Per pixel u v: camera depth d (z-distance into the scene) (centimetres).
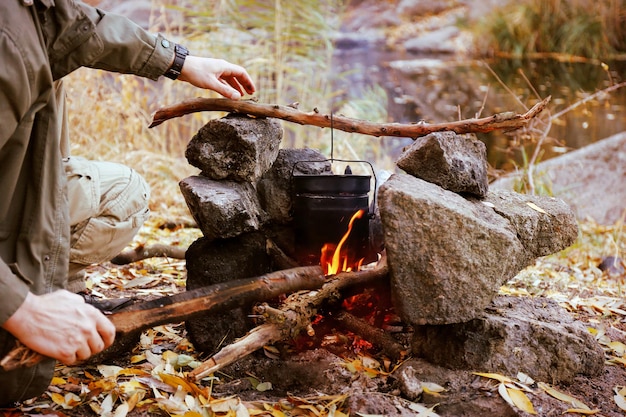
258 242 184
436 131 181
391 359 175
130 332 142
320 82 474
